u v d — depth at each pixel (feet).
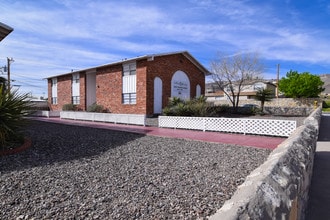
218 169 14.26
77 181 11.98
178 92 59.06
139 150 20.06
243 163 15.70
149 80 51.19
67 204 9.23
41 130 33.06
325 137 25.86
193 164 15.46
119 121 44.34
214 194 10.29
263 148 20.86
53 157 17.17
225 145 22.58
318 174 13.30
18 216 8.27
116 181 12.03
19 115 19.84
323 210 8.97
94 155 17.98
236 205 3.61
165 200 9.64
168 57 56.03
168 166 14.96
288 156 7.18
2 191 10.57
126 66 55.36
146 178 12.53
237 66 69.31
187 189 10.91
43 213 8.48
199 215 8.31
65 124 42.93
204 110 42.73
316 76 89.40
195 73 65.10
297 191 6.00
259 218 3.50
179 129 35.19
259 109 62.28
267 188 4.44
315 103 77.71
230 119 31.04
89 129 35.45
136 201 9.54
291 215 5.01
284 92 96.68
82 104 68.33
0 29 23.11
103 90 61.41
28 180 12.07
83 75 67.97
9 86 21.33
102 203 9.34
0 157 16.79
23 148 19.16
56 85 81.46
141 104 51.42
